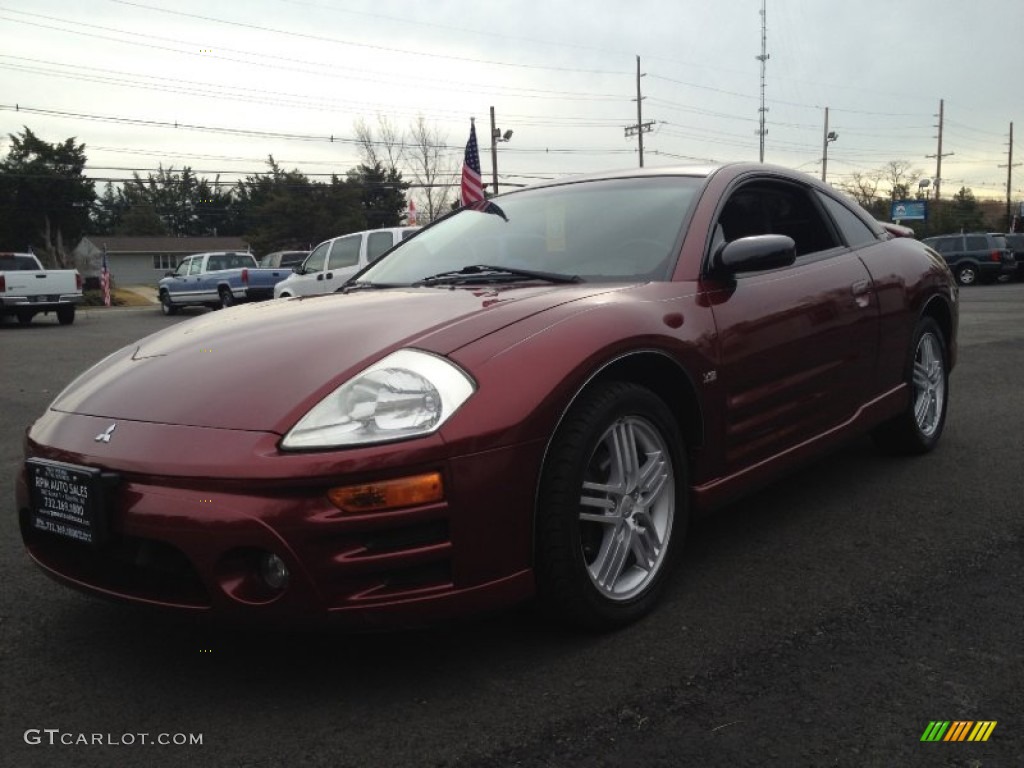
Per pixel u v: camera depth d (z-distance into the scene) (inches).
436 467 82.4
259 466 79.8
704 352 109.3
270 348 97.0
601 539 99.2
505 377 88.6
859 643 95.8
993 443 184.9
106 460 86.1
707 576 116.3
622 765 74.7
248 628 82.2
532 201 144.8
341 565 80.4
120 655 97.6
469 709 84.1
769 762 74.7
